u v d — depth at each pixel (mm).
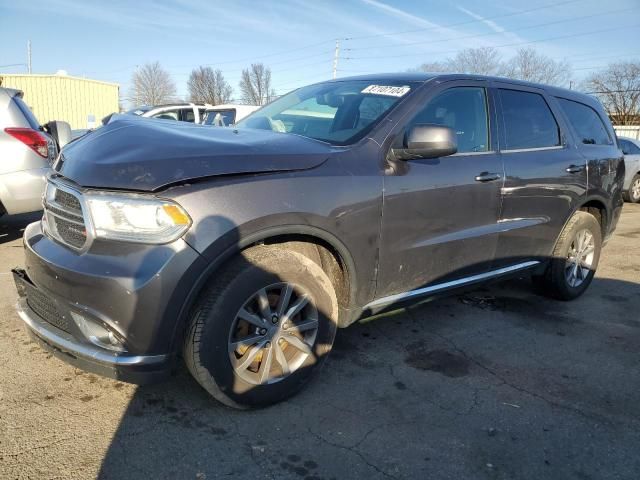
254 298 2609
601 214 4965
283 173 2621
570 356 3646
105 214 2338
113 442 2467
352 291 2996
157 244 2303
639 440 2701
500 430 2725
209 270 2391
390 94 3420
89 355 2393
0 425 2549
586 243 4777
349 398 2953
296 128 3469
